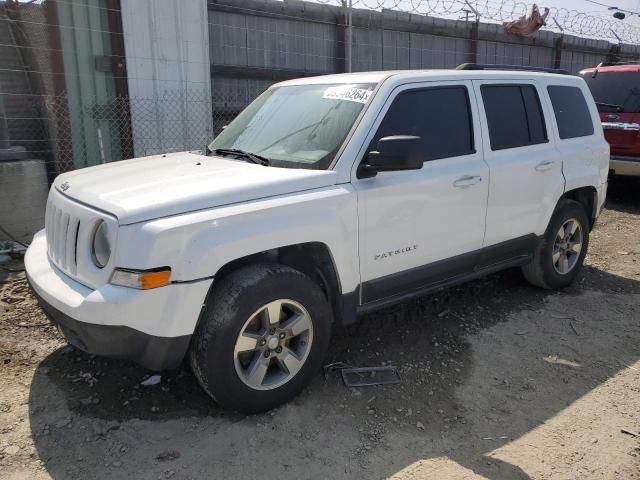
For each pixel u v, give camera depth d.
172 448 2.97
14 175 6.34
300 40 9.23
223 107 8.73
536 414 3.37
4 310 4.57
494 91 4.48
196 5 8.06
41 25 7.23
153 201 2.89
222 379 3.02
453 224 4.04
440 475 2.82
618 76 9.33
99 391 3.46
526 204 4.61
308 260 3.54
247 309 3.03
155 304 2.79
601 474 2.86
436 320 4.59
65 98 7.50
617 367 3.95
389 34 10.23
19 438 3.01
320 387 3.56
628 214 8.69
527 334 4.41
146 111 8.00
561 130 5.05
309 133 3.76
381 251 3.63
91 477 2.75
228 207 3.00
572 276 5.33
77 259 3.04
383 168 3.41
